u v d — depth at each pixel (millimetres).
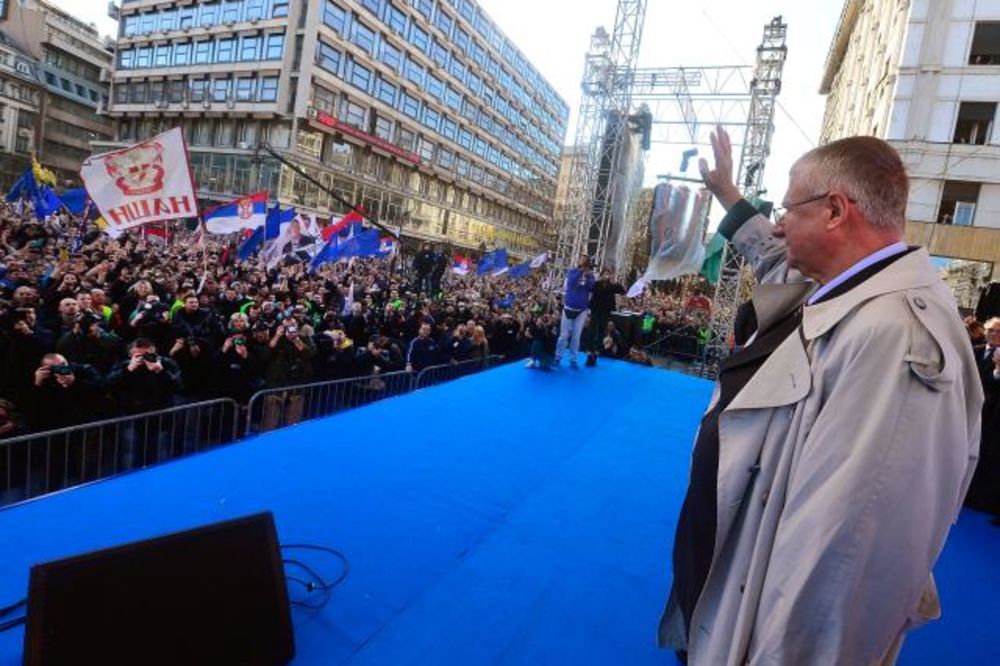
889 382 1049
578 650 2264
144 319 6668
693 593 1514
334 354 8102
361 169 41312
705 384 7688
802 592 1073
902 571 1029
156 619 1812
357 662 2105
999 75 19062
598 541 3141
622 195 17422
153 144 7746
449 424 4965
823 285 1357
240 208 13289
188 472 3516
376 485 3590
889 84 21500
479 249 58469
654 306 25922
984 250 19438
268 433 4309
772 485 1265
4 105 50406
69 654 1653
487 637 2297
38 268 9578
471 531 3131
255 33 36156
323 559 2725
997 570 3289
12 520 2807
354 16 37562
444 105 49531
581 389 6707
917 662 2354
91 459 4945
